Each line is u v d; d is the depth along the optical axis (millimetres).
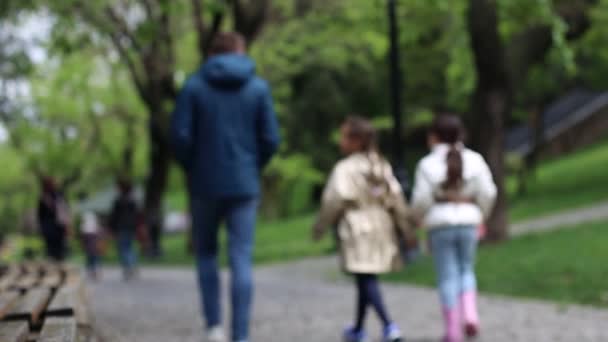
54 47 15258
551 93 41562
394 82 21062
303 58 34469
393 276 17812
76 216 42438
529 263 15922
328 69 49719
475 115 20938
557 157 62531
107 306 14289
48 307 3914
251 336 10234
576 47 30469
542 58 21406
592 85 41750
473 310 9031
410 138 58344
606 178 41531
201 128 8586
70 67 39500
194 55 35188
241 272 8477
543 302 12703
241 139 8617
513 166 41438
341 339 9906
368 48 34531
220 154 8555
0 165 53656
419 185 9070
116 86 42875
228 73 8555
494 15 20078
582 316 11039
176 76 34188
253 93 8695
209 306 8789
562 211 32156
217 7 14703
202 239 8789
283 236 39656
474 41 20328
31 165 47188
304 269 22812
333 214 9148
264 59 33000
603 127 63375
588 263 15047
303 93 50719
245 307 8461
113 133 47062
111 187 59562
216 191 8523
